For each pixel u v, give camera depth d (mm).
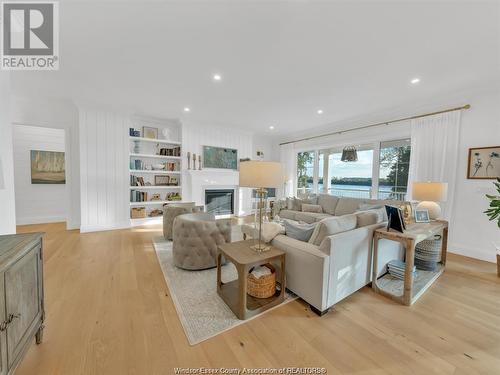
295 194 6512
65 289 2121
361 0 1588
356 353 1420
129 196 4633
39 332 1423
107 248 3301
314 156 5996
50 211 5020
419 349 1455
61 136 5109
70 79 2996
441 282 2398
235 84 3088
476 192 3090
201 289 2176
